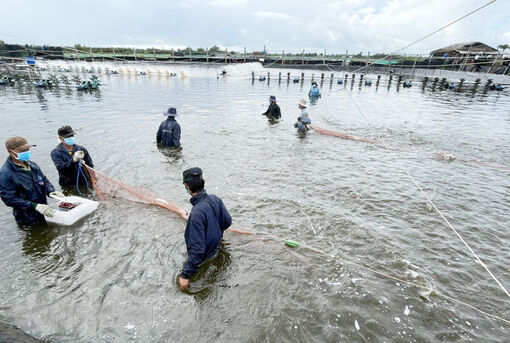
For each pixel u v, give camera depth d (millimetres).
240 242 4176
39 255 3844
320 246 4137
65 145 5633
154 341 2652
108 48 66625
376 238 4328
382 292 3299
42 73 38000
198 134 10391
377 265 3758
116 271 3553
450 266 3758
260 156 8180
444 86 29688
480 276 3588
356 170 7215
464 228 4648
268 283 3395
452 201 5586
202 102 18328
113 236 4262
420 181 6578
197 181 3391
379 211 5156
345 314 2988
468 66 34500
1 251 3910
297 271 3613
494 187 6293
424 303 3154
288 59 55875
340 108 17250
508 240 4359
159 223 4621
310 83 34719
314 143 9586
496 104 19453
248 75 43531
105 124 11461
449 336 2768
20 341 2613
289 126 11984
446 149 9203
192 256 3209
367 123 13117
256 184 6273
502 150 9164
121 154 7965
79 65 52562
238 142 9523
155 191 5918
